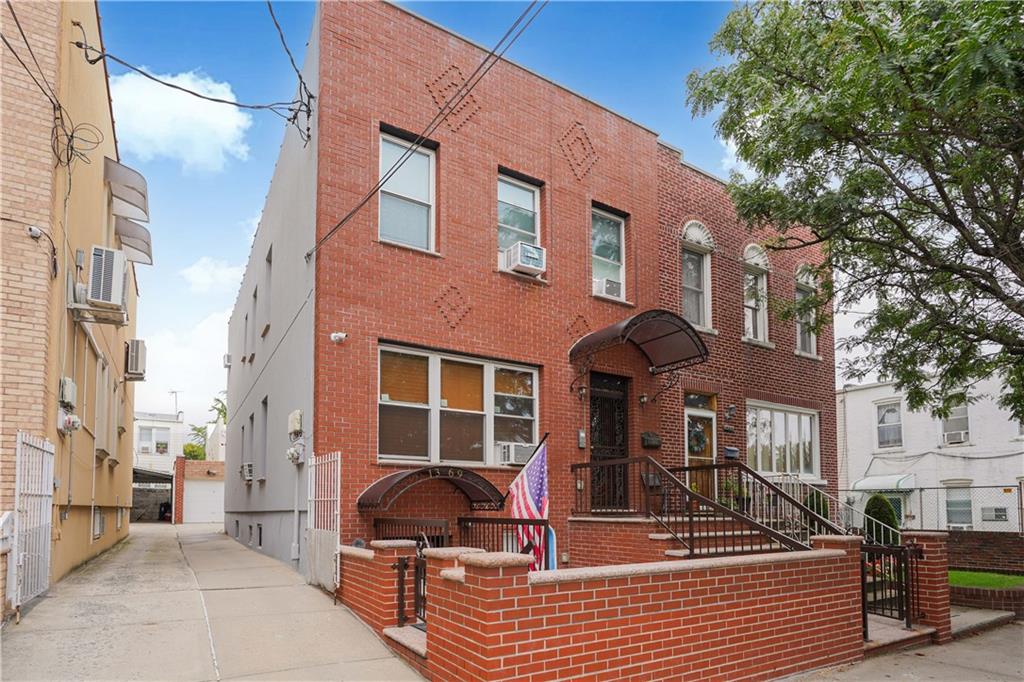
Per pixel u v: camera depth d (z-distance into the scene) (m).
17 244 8.03
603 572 5.54
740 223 15.70
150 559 12.54
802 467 16.28
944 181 10.86
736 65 11.86
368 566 7.49
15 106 8.19
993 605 10.88
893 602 9.54
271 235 14.33
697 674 6.07
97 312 9.69
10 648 6.11
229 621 7.31
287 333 11.79
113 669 5.75
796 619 6.99
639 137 14.05
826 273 14.38
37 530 7.92
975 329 11.66
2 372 7.79
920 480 24.59
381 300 10.24
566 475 11.74
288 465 11.18
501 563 5.05
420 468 10.06
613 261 13.51
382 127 10.74
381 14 10.91
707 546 9.48
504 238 11.98
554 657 5.23
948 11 7.32
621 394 13.09
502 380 11.56
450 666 5.45
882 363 12.96
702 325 14.82
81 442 11.19
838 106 8.91
